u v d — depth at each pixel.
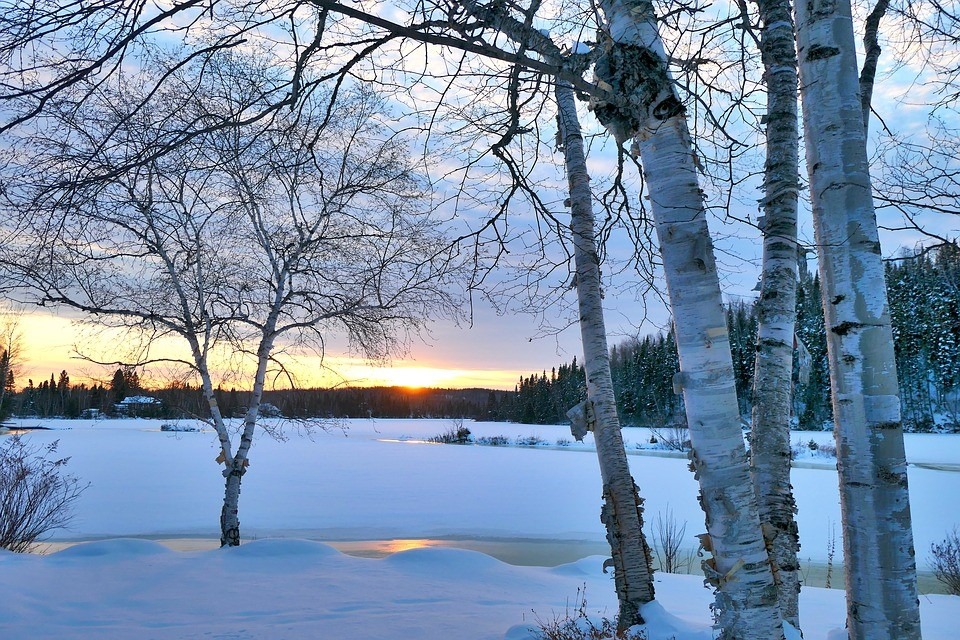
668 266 2.53
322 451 39.97
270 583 7.89
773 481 4.00
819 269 2.71
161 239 10.38
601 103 2.68
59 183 2.69
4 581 7.45
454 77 3.18
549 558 12.19
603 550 12.96
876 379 2.48
